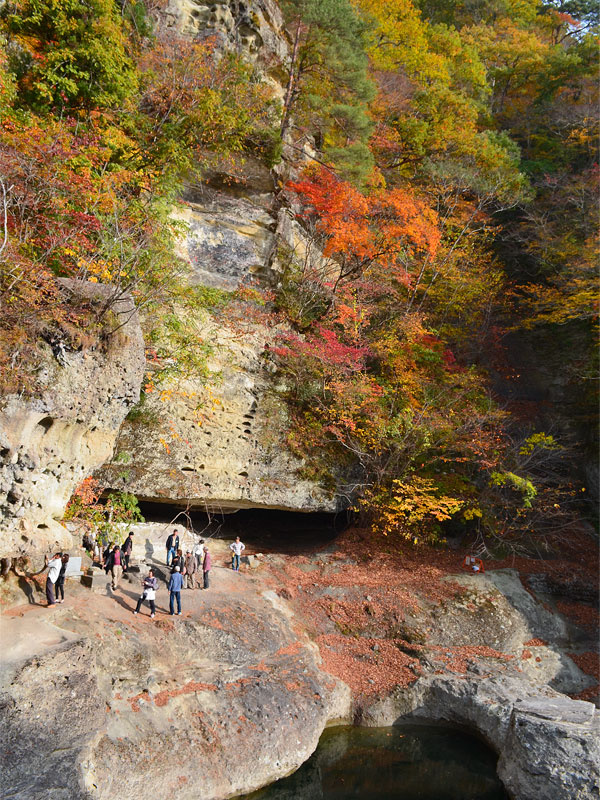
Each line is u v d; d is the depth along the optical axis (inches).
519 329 1354.6
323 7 1051.3
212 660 582.6
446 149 1358.3
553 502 1039.0
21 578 563.8
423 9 1952.5
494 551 946.7
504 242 1459.2
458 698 655.1
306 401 956.0
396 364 1022.4
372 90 1136.2
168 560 734.5
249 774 502.6
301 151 1152.8
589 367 1197.1
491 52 1771.7
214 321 896.9
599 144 1460.4
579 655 782.5
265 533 995.3
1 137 607.2
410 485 913.5
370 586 814.5
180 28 1056.8
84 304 577.0
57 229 634.8
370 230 1035.9
